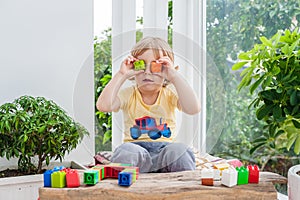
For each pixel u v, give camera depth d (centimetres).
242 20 190
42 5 180
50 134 151
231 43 196
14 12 175
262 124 177
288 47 131
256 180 125
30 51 179
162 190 116
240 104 191
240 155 192
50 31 182
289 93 130
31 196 149
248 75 147
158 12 217
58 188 119
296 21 160
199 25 218
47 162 154
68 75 186
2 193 144
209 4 212
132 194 113
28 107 156
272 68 136
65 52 185
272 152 174
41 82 181
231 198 119
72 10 185
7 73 175
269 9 175
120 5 210
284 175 168
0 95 175
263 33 178
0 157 171
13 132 150
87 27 188
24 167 159
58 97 185
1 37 174
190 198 116
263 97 138
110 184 121
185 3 218
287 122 139
